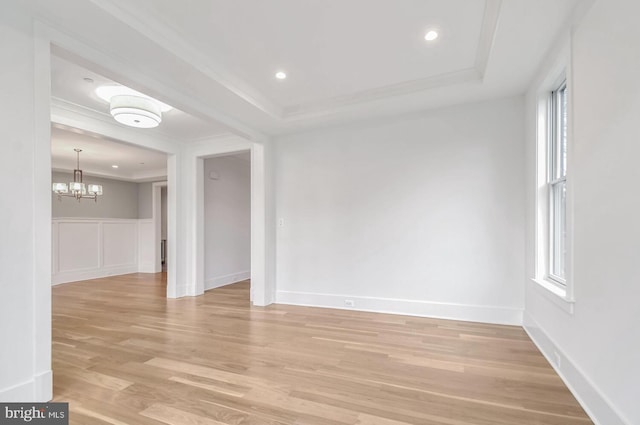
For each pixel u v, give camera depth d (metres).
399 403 1.93
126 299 4.98
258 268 4.53
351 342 2.97
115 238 7.83
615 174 1.57
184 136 5.08
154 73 2.70
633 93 1.43
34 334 1.90
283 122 4.04
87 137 4.92
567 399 1.96
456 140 3.61
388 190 3.94
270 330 3.36
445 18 2.25
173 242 5.13
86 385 2.18
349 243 4.15
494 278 3.45
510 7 1.98
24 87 1.89
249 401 1.97
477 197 3.52
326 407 1.90
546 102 2.84
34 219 1.92
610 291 1.61
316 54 2.72
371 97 3.53
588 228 1.84
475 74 3.05
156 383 2.21
